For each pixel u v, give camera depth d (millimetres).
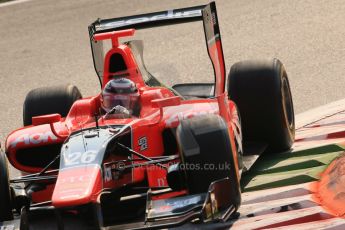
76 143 25016
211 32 31062
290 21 55906
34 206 24984
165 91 29109
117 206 25781
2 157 25641
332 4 58469
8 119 45188
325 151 30609
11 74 53875
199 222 25359
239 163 28438
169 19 31375
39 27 63688
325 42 50188
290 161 30438
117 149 25672
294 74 44969
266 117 31359
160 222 23109
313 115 37219
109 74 29609
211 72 48250
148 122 27047
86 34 60281
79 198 22438
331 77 43531
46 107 31609
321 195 25922
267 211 25594
